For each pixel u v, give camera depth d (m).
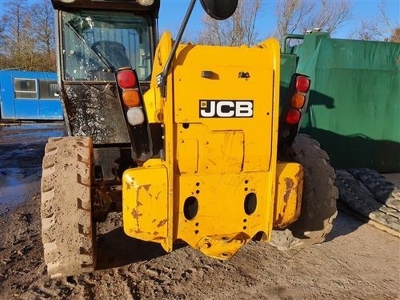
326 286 3.01
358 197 4.86
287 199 2.69
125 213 2.52
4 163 8.02
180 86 2.40
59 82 3.67
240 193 2.61
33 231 4.04
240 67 2.49
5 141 11.39
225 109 2.48
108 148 3.77
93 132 3.75
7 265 3.27
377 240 3.93
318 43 6.13
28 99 16.66
